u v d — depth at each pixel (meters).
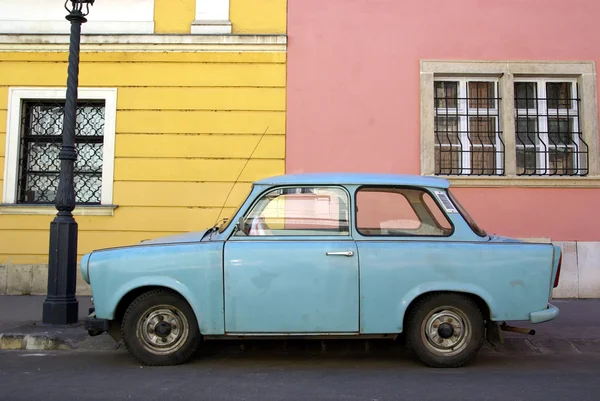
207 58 9.07
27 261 8.75
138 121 8.96
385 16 9.20
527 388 4.40
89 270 4.99
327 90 9.07
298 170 8.94
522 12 9.19
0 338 5.89
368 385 4.47
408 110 9.05
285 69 9.09
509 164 8.93
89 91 9.00
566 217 8.82
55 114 9.22
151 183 8.88
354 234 4.99
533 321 4.93
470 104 9.30
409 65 9.12
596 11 9.20
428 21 9.19
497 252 4.96
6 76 9.01
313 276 4.86
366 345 5.89
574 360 5.54
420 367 5.13
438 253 4.93
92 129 9.18
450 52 9.14
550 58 9.13
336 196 5.11
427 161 8.91
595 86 9.09
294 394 4.21
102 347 5.82
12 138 8.91
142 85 9.02
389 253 4.90
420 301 4.98
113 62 9.05
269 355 5.65
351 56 9.12
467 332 5.00
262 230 5.03
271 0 9.23
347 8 9.20
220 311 4.86
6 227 8.77
